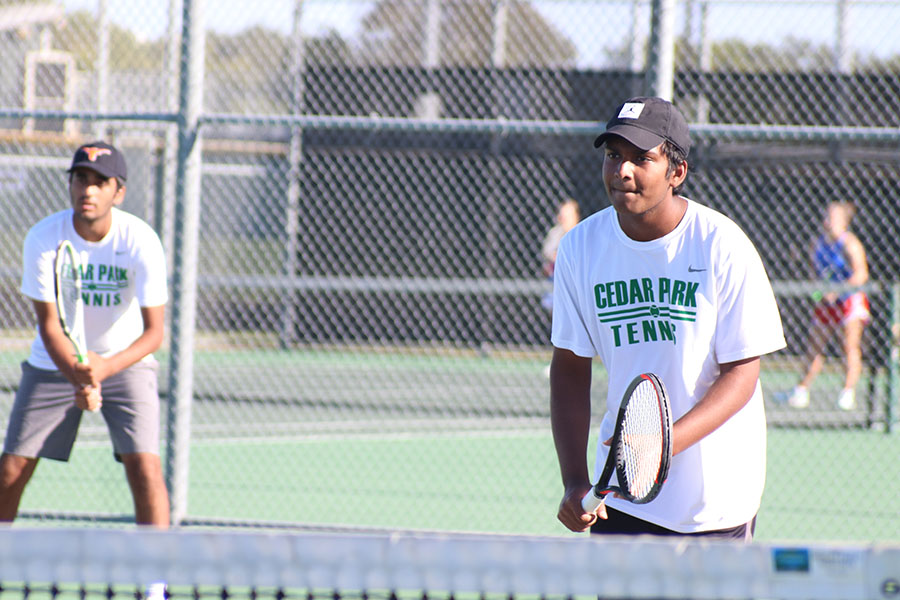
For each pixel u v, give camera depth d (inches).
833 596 275.6
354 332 1876.2
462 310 2020.2
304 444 1250.6
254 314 2003.0
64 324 594.6
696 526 409.1
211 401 1553.9
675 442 383.6
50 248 631.8
